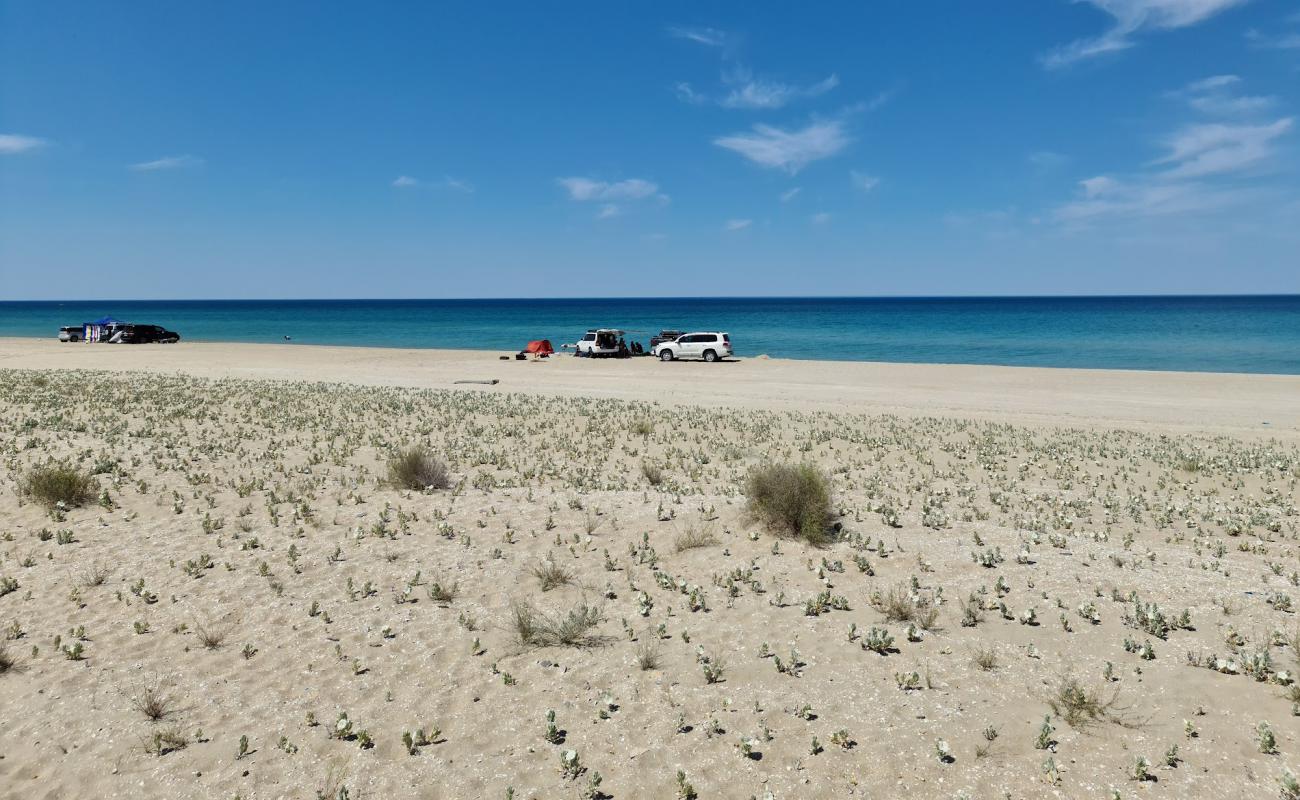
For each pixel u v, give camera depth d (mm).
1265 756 4520
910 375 37062
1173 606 6750
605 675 5930
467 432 18188
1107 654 5898
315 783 4703
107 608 7285
